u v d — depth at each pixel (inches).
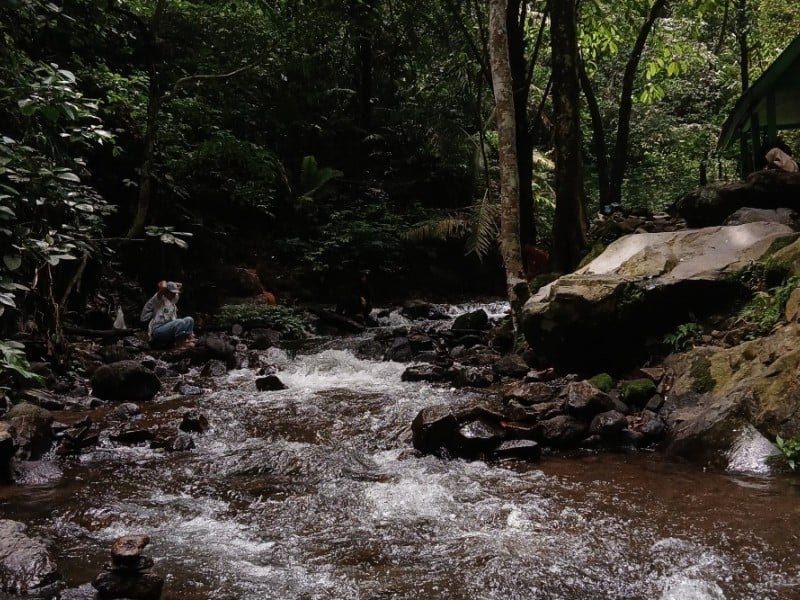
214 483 192.2
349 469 201.3
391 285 625.6
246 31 551.2
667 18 721.0
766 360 216.8
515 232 338.3
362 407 262.8
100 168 453.4
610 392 246.5
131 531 158.6
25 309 313.3
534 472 194.7
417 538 152.3
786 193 324.2
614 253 315.9
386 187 704.4
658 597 123.4
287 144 673.6
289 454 210.7
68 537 154.6
